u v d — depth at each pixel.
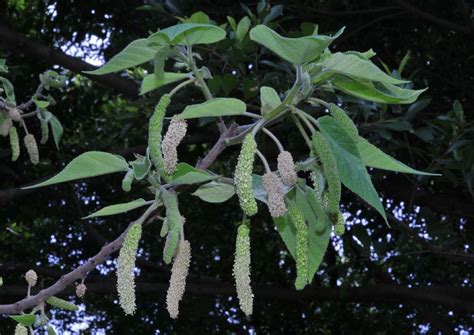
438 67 8.77
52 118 4.33
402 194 8.57
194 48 6.48
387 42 9.16
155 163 2.38
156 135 2.38
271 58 7.82
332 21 8.67
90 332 13.68
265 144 8.33
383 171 7.41
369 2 8.59
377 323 12.63
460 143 6.24
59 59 8.55
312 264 2.67
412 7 8.12
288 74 6.58
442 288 9.86
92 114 11.85
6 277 12.13
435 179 8.41
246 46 6.40
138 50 2.52
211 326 12.66
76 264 13.03
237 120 7.47
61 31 10.67
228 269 12.82
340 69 2.37
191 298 12.19
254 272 12.56
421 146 8.21
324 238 2.65
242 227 2.45
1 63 4.32
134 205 2.57
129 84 8.73
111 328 13.43
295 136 8.23
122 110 12.31
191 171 2.48
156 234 12.66
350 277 12.78
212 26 2.30
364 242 8.05
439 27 8.76
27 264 10.64
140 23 9.96
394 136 8.04
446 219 9.74
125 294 2.36
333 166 2.23
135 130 11.27
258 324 12.98
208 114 2.43
